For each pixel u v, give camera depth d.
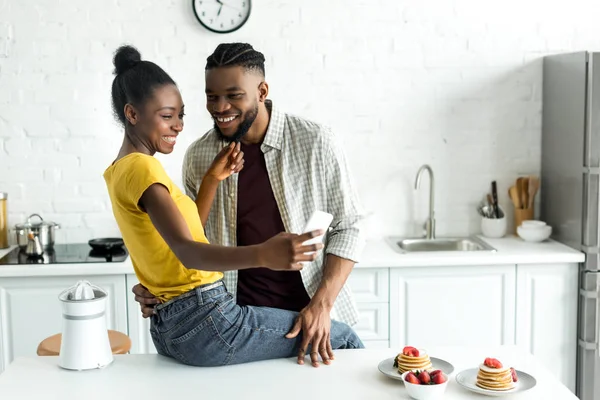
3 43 4.10
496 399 2.05
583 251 3.89
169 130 2.19
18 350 3.81
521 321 3.93
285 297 2.65
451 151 4.33
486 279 3.90
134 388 2.12
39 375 2.22
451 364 2.25
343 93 4.25
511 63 4.28
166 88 2.16
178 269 2.13
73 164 4.21
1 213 4.11
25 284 3.77
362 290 3.88
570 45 4.28
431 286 3.88
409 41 4.23
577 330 3.96
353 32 4.20
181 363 2.30
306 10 4.17
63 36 4.12
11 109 4.15
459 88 4.29
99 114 4.19
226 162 2.51
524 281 3.91
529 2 4.24
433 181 4.25
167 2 4.13
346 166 2.68
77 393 2.10
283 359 2.33
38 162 4.20
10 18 4.09
